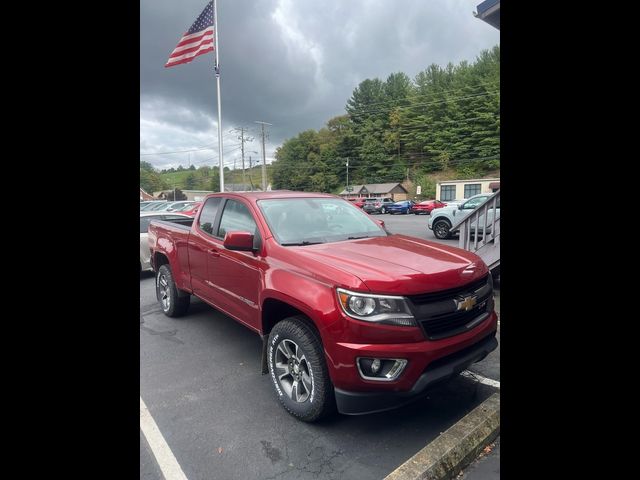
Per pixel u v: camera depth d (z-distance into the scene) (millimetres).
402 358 2393
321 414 2723
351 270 2633
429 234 16000
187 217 7891
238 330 4867
